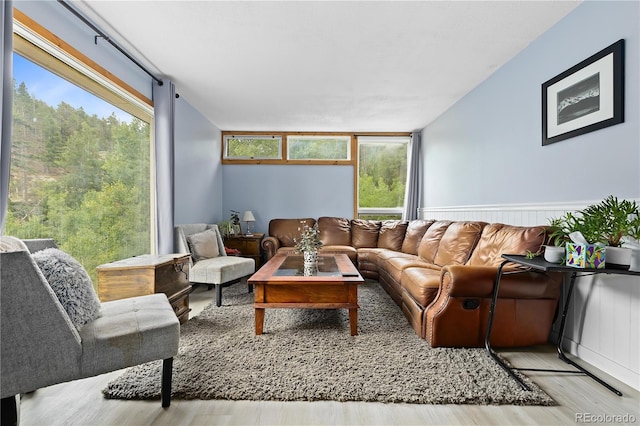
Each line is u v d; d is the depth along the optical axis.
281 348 2.15
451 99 4.03
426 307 2.35
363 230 5.17
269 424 1.41
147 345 1.45
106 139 2.69
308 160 5.72
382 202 5.79
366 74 3.30
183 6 2.20
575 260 1.70
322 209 5.75
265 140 5.73
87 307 1.52
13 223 1.84
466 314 2.15
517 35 2.56
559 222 2.06
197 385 1.67
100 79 2.53
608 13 1.95
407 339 2.32
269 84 3.57
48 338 1.25
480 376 1.79
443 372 1.83
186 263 2.81
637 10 1.78
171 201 3.41
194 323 2.66
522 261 1.89
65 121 2.23
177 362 1.94
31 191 1.96
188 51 2.83
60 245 2.20
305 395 1.59
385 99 4.03
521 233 2.27
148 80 3.30
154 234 3.43
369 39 2.62
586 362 2.02
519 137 2.83
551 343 2.33
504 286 2.12
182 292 2.69
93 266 2.53
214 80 3.46
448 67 3.13
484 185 3.41
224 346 2.19
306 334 2.42
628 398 1.62
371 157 5.79
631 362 1.75
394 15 2.30
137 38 2.61
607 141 1.97
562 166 2.34
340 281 2.40
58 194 2.17
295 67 3.14
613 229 1.71
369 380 1.73
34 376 1.23
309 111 4.54
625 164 1.85
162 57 2.94
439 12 2.26
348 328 2.55
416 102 4.14
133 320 1.53
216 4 2.18
